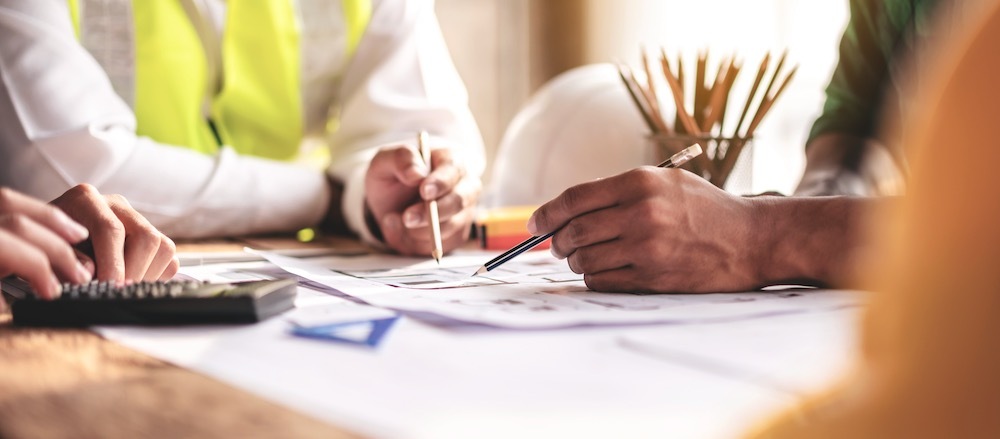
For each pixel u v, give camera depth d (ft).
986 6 0.67
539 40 8.46
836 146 3.87
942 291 0.72
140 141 3.85
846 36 4.20
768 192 2.79
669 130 3.85
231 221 4.00
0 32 3.74
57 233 2.06
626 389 1.24
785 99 7.66
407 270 2.86
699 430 1.05
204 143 4.73
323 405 1.19
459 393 1.23
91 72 3.88
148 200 3.78
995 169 0.67
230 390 1.28
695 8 7.83
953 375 0.72
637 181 2.19
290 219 4.17
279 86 4.86
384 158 3.50
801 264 2.23
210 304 1.79
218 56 4.77
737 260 2.22
